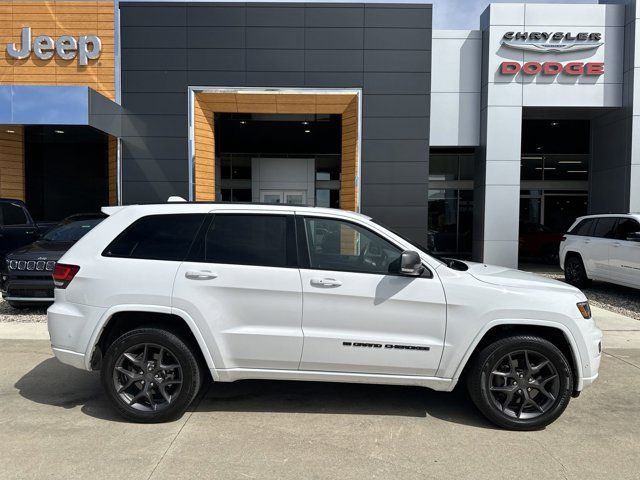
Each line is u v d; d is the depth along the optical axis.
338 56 12.23
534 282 4.01
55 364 5.33
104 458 3.29
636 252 8.85
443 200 18.41
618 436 3.73
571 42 12.98
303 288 3.82
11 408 4.14
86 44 12.39
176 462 3.25
